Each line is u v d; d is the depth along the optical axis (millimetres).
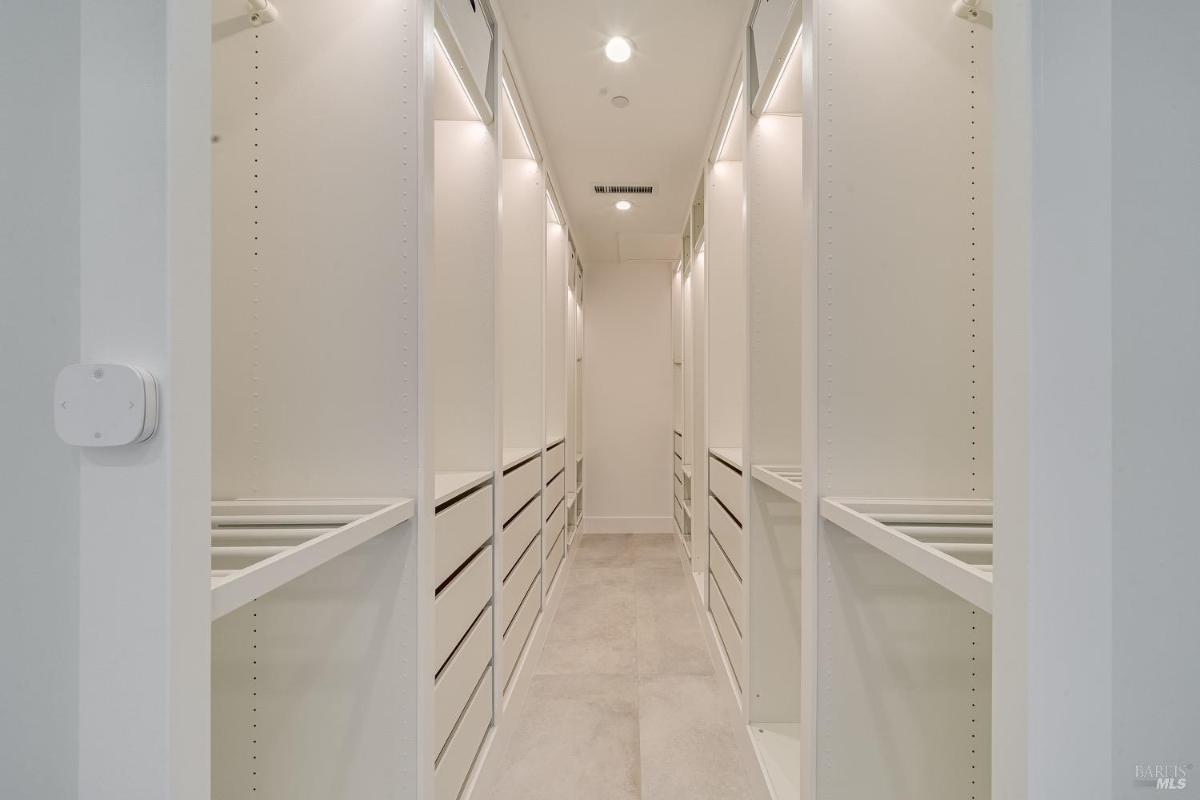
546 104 2393
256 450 1076
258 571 597
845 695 1090
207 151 504
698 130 2605
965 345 1103
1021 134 500
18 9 478
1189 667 488
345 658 1049
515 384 2670
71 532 475
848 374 1110
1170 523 491
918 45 1103
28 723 479
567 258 3588
